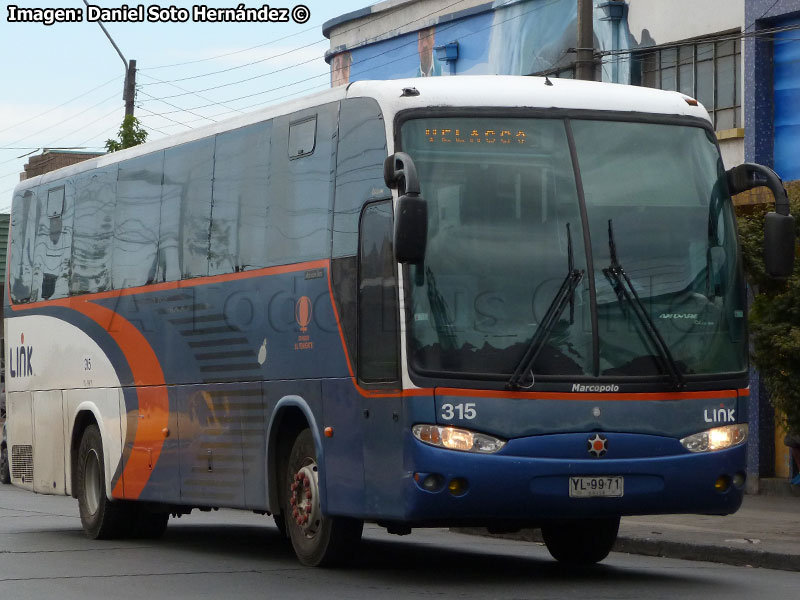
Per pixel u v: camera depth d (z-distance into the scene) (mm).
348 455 12453
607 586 12250
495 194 11953
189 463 15227
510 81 12484
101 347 17344
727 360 12320
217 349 14727
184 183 15664
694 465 12000
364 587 12055
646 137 12484
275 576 12898
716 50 24234
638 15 25703
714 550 15547
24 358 19703
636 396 11883
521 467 11539
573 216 12039
